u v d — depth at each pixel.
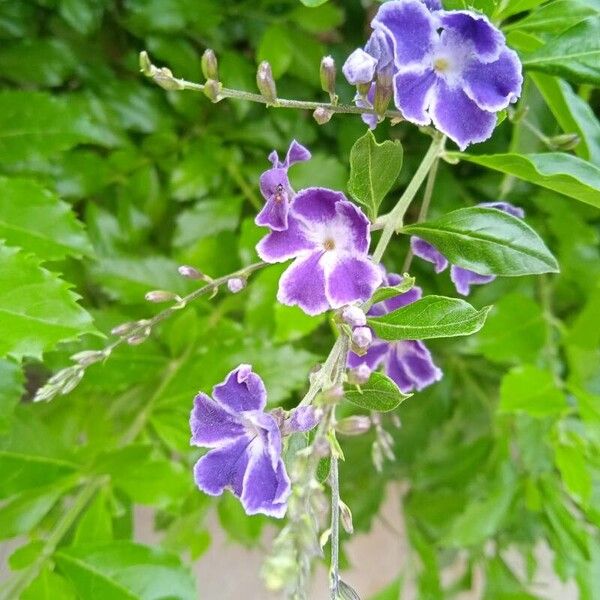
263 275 0.14
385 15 0.08
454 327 0.08
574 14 0.11
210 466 0.08
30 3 0.14
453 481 0.17
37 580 0.12
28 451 0.12
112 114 0.14
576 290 0.16
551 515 0.15
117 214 0.15
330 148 0.16
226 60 0.14
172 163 0.15
